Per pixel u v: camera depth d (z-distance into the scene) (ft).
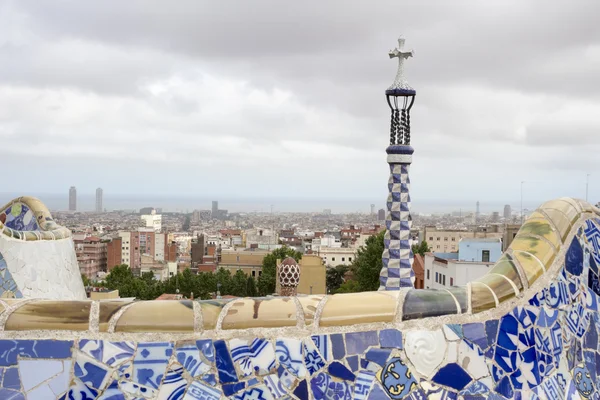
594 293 16.93
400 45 40.04
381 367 13.79
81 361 13.24
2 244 31.48
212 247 527.81
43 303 13.64
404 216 39.09
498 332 14.57
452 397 13.93
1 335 13.29
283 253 322.14
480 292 14.74
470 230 281.33
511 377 14.43
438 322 14.25
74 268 36.83
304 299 14.21
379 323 14.03
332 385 13.64
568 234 16.21
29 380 13.16
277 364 13.58
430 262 139.54
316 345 13.74
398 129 39.52
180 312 13.65
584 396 15.81
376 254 172.24
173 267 480.23
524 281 15.19
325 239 525.34
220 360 13.48
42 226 35.83
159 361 13.35
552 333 15.35
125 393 13.20
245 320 13.73
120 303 13.78
